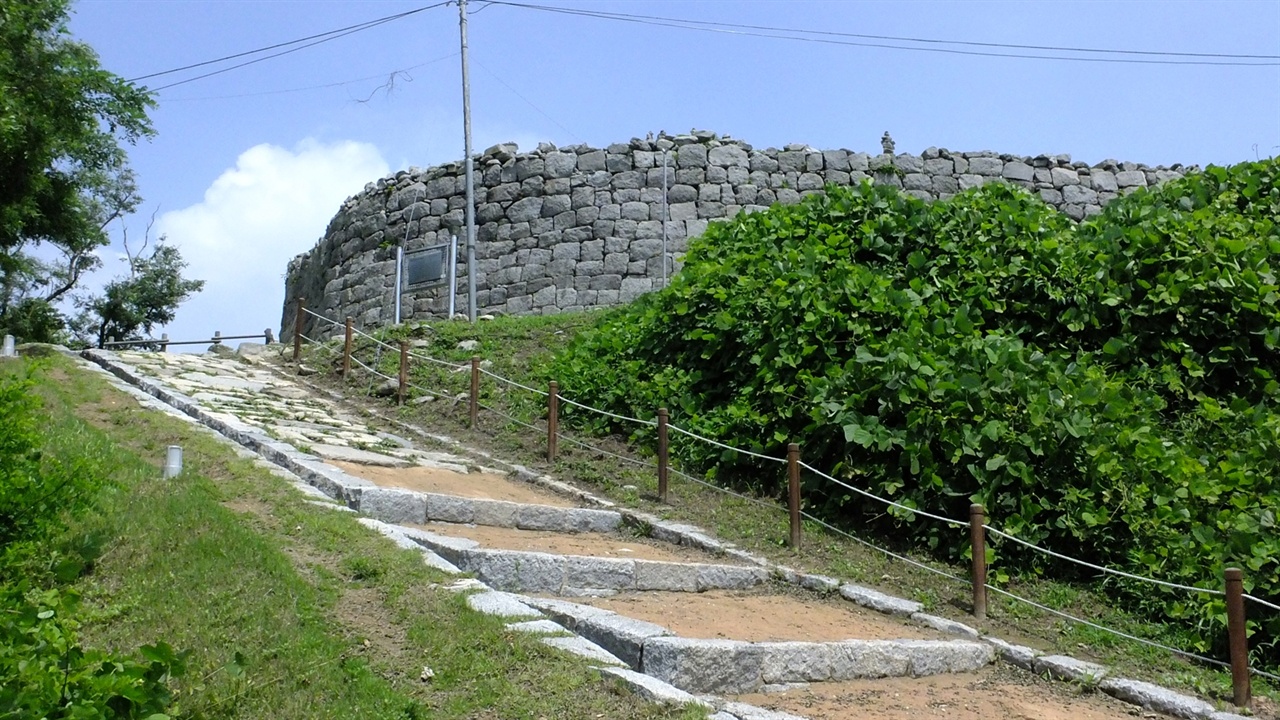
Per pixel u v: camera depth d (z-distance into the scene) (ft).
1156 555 26.23
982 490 28.60
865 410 31.78
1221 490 27.55
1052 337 36.81
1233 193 42.06
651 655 18.30
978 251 39.37
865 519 30.66
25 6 50.16
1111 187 64.18
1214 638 23.77
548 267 61.82
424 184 66.18
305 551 20.62
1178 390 33.99
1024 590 26.91
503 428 40.50
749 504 32.63
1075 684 21.91
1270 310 35.09
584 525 30.22
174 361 46.73
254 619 17.03
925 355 31.40
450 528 27.07
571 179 62.54
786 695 19.25
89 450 24.39
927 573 27.99
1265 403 33.96
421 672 16.25
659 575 25.17
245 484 24.47
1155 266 36.99
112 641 16.11
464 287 63.16
